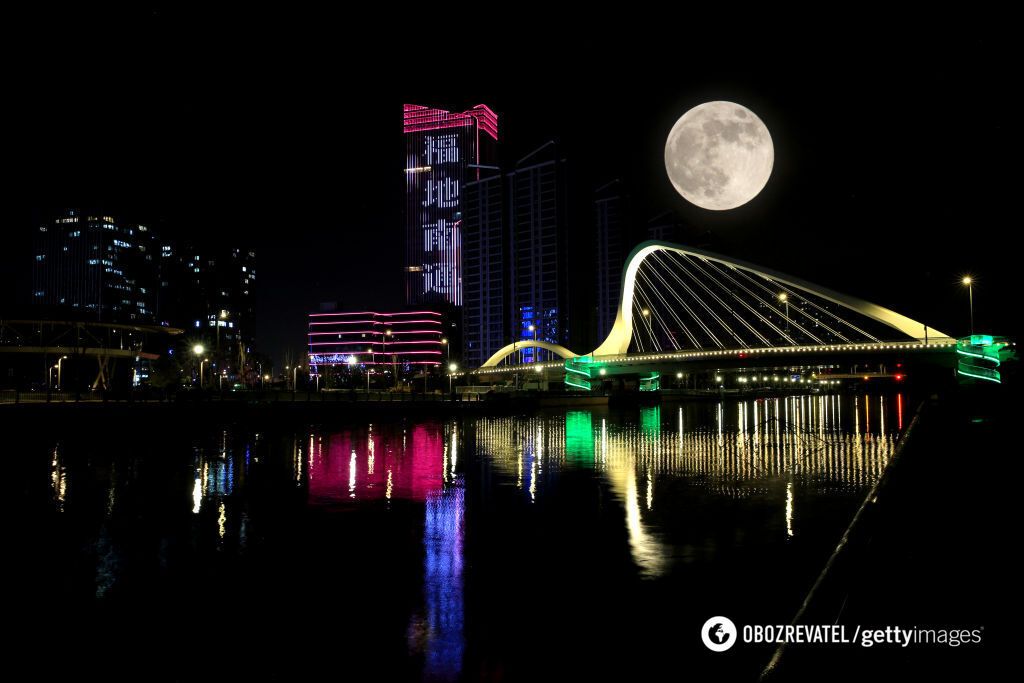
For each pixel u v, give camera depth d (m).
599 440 42.28
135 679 8.15
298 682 8.05
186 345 160.88
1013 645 7.84
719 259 116.88
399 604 10.67
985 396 68.00
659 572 12.20
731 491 21.36
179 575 12.32
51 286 197.75
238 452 33.94
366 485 23.00
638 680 7.94
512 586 11.52
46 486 22.64
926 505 16.78
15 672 8.32
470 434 47.22
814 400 128.12
